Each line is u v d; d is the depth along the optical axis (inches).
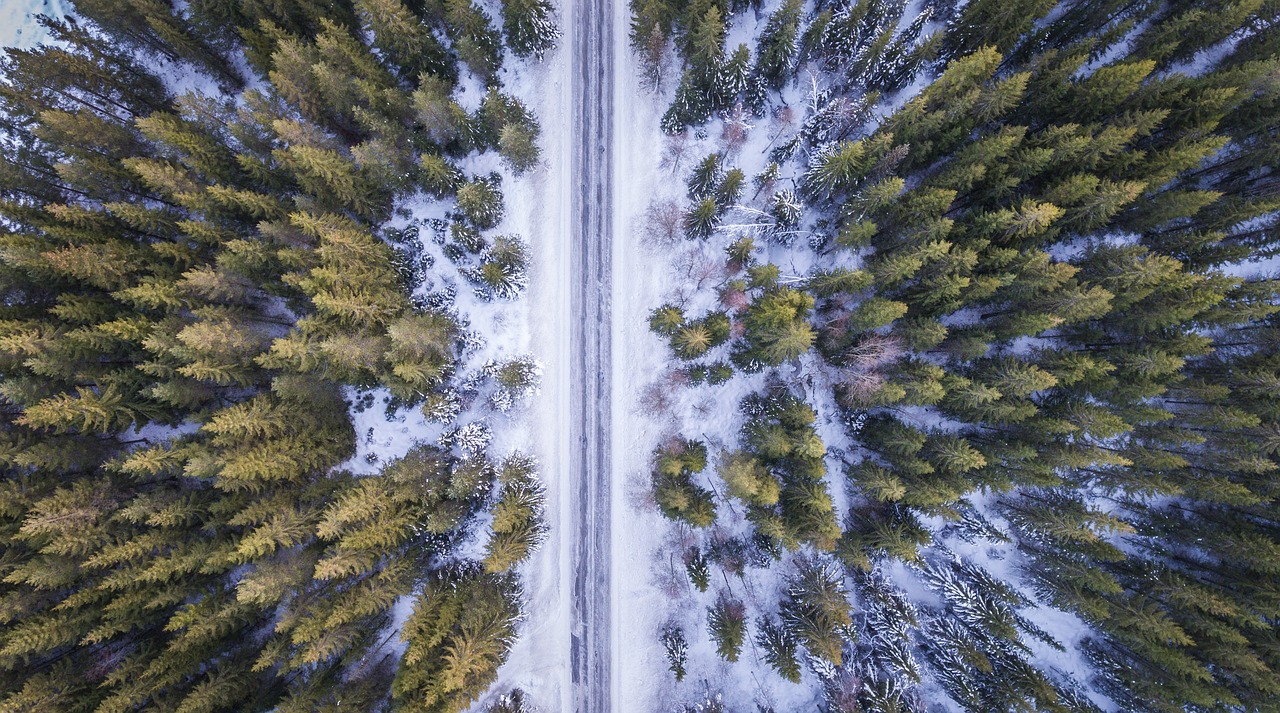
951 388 1032.2
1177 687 1096.2
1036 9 1018.7
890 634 1178.0
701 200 1182.9
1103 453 994.1
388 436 1239.5
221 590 1052.5
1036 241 1036.5
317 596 1035.9
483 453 1239.5
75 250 916.0
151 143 1089.4
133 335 947.3
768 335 1055.0
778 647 1168.2
